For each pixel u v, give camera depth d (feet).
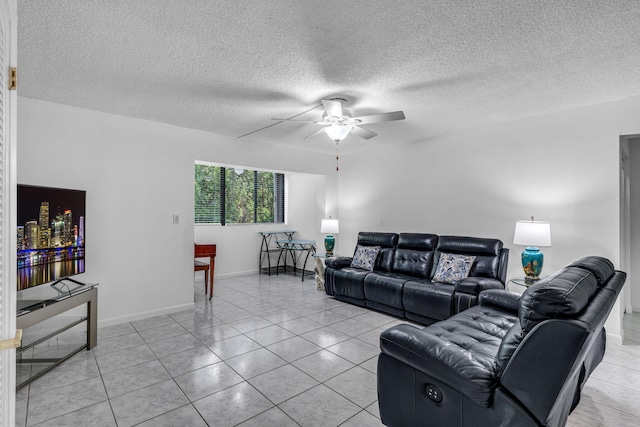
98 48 6.99
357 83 8.77
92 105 10.60
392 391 5.83
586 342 4.09
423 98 9.95
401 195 16.35
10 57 3.47
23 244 7.80
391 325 11.51
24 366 8.25
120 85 8.96
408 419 5.62
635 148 12.83
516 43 6.75
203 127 13.26
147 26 6.15
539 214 11.71
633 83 8.82
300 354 9.10
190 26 6.15
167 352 9.20
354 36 6.47
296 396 7.03
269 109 10.94
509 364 4.55
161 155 12.63
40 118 10.07
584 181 10.73
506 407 4.50
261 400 6.88
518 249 12.25
